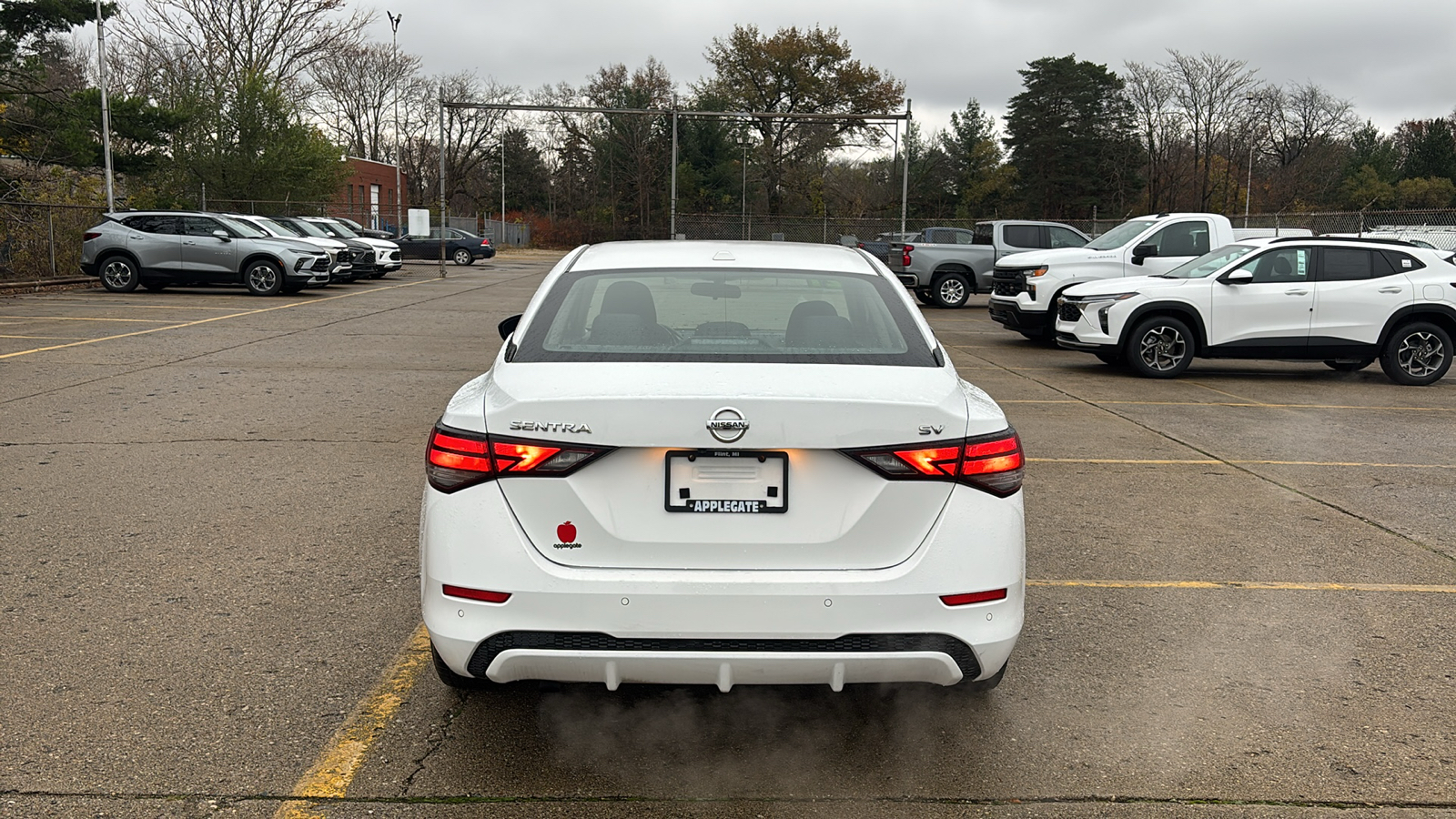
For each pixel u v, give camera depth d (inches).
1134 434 344.2
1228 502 257.0
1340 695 148.0
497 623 114.1
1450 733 136.8
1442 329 478.3
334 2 1796.3
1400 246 487.8
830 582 113.1
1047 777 124.4
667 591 112.2
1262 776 125.1
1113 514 243.9
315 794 117.6
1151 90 2901.1
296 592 181.0
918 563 114.8
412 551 205.0
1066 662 158.9
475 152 3117.6
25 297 786.2
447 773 123.0
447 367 468.4
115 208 1164.5
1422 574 203.5
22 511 227.0
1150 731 136.6
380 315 714.2
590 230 2805.1
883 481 115.1
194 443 299.4
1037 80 2979.8
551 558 114.7
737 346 132.2
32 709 136.2
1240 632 172.1
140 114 1209.4
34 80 1223.5
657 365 124.0
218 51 1761.8
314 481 257.8
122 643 157.9
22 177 1138.0
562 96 2987.2
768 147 2854.3
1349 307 478.9
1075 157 2967.5
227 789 118.0
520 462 114.0
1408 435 352.5
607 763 126.4
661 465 113.7
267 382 414.9
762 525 114.5
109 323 614.5
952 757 129.1
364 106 2920.8
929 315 834.8
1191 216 622.8
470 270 1443.2
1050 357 567.2
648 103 2886.3
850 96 2829.7
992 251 888.9
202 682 145.6
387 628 166.2
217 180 1501.0
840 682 115.6
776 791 120.6
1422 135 3395.7
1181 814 116.6
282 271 850.1
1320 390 460.8
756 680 115.9
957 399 122.1
